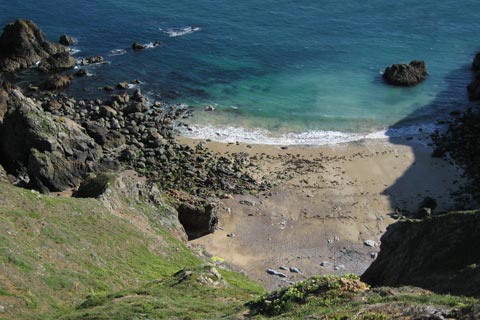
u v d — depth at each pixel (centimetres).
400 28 13312
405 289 3228
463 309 2419
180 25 13188
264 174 8188
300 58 11975
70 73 11069
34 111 7850
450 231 4162
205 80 11112
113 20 13325
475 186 7862
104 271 4819
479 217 4097
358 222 7231
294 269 6353
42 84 10594
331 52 12225
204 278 4634
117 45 12275
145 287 4503
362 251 6719
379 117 9994
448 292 3484
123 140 8750
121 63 11569
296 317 2917
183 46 12306
